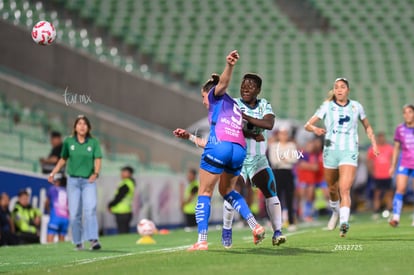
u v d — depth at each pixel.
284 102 102.00
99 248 38.88
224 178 28.64
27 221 49.28
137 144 78.44
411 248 30.39
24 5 85.12
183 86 90.88
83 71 81.00
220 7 116.06
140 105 85.81
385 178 73.38
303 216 72.69
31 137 64.81
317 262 25.22
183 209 67.94
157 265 25.33
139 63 97.69
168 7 113.94
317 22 117.75
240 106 29.36
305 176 68.25
